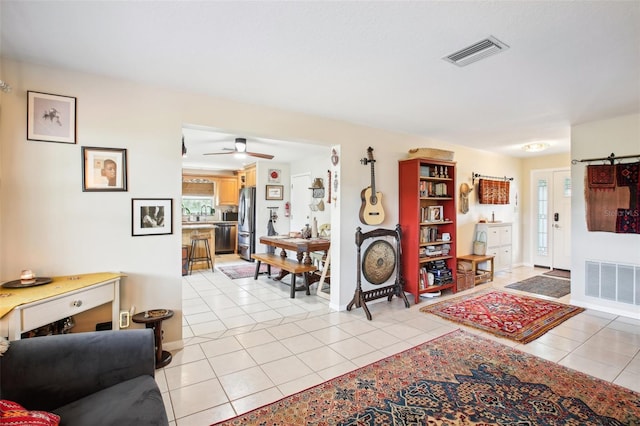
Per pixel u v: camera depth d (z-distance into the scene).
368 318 3.53
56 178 2.31
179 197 2.76
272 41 1.93
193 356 2.67
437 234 4.69
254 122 3.11
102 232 2.47
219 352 2.74
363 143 3.96
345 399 2.07
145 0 1.53
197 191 8.49
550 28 1.76
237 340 2.99
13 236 2.18
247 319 3.55
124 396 1.41
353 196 3.88
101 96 2.45
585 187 3.80
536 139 4.74
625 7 1.56
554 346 2.84
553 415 1.90
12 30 1.80
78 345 1.49
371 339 3.01
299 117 3.40
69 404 1.39
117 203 2.52
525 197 6.57
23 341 1.45
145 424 1.24
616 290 3.67
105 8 1.59
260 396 2.11
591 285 3.86
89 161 2.41
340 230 3.78
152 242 2.66
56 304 1.91
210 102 2.89
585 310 3.81
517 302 4.13
